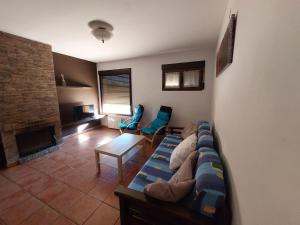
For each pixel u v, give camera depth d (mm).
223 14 1942
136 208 1131
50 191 1950
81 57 4215
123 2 1660
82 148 3309
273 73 477
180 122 4047
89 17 1969
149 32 2506
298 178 336
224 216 902
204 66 3590
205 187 907
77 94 4266
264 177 512
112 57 4227
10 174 2326
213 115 2879
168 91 4059
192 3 1706
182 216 946
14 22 2074
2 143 2465
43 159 2797
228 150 1174
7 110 2490
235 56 1056
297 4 356
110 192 1936
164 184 1078
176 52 3785
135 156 2896
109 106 5027
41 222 1520
